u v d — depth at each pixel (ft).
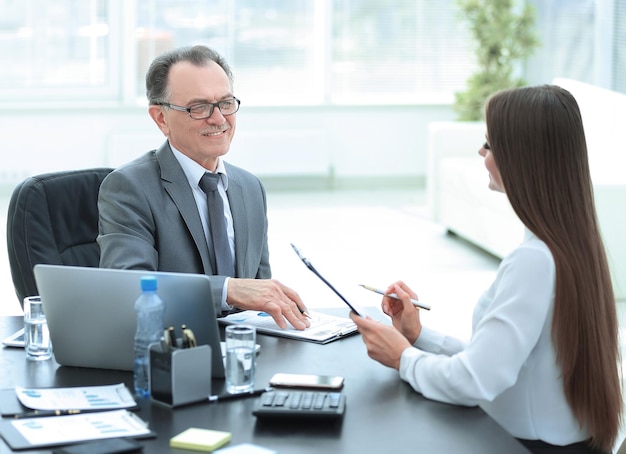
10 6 31.32
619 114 21.20
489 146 7.65
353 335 8.95
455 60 34.81
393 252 24.64
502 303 7.25
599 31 28.94
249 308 9.04
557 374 7.47
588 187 7.50
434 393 7.24
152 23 32.53
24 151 31.60
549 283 7.23
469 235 24.81
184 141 9.80
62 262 10.58
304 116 33.81
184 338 7.16
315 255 24.18
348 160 34.32
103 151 32.09
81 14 31.91
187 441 6.33
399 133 34.45
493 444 6.46
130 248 9.37
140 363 7.24
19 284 10.52
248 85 33.86
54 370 7.92
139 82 32.63
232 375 7.25
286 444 6.41
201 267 9.86
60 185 10.69
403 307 8.48
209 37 33.17
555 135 7.34
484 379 7.07
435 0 34.40
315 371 7.89
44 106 31.42
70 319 7.83
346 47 34.30
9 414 6.85
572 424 7.55
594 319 7.34
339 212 29.96
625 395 12.98
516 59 31.32
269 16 33.55
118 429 6.56
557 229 7.33
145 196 9.67
